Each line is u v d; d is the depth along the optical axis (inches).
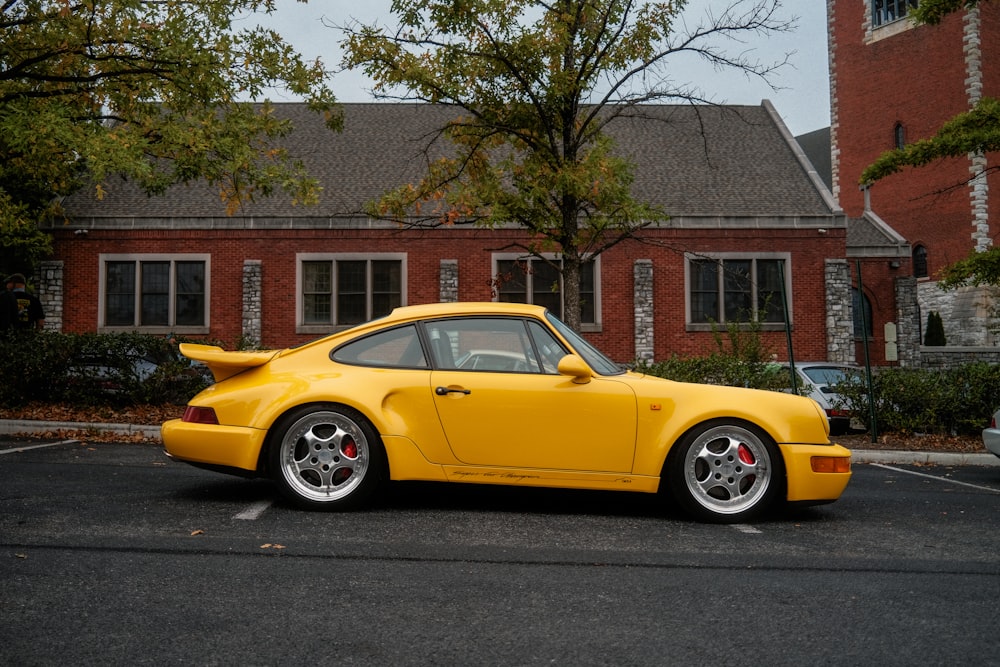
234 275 914.7
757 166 1012.5
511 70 456.8
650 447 218.1
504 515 218.7
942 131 536.7
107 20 496.1
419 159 993.5
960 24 1451.8
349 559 169.5
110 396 427.8
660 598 148.3
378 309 919.7
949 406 452.1
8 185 595.5
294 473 218.4
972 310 1397.6
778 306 923.4
